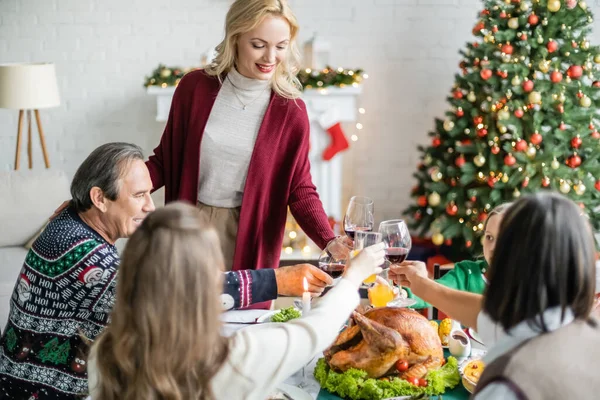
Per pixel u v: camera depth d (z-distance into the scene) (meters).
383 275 2.00
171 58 4.81
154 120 4.90
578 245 1.06
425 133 4.83
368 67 4.75
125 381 1.12
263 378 1.17
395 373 1.60
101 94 4.87
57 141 4.93
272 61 2.26
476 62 3.87
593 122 3.84
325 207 4.62
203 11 4.74
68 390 1.65
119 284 1.10
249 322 1.95
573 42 3.69
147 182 1.65
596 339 1.09
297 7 4.69
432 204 3.99
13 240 3.85
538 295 1.06
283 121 2.39
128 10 4.74
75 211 1.66
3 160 4.97
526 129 3.80
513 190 3.86
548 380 1.03
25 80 4.17
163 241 1.07
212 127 2.39
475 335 1.89
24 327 1.64
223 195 2.44
